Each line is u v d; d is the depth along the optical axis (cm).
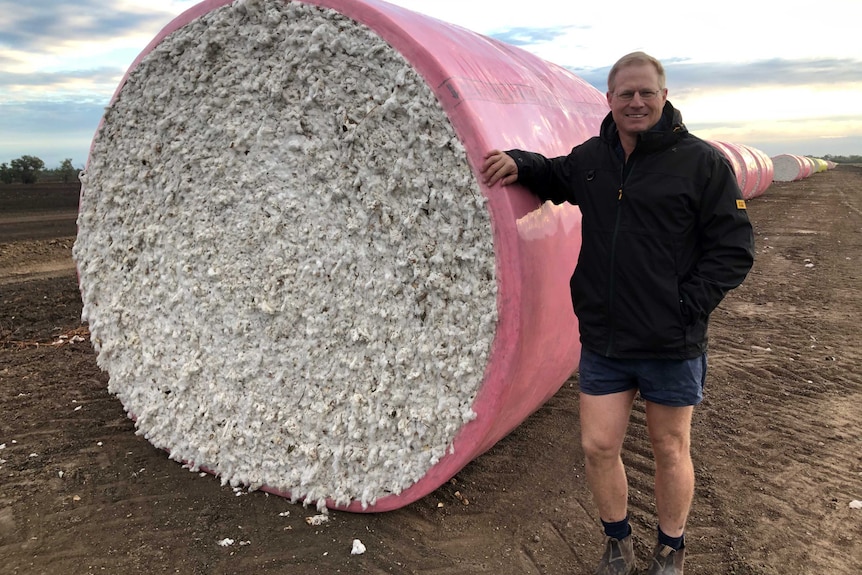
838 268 907
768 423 405
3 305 710
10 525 291
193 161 313
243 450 318
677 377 220
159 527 288
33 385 464
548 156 275
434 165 249
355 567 259
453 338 256
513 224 236
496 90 267
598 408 235
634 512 304
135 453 358
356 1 255
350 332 282
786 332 598
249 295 309
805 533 289
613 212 220
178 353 337
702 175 209
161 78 314
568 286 284
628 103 209
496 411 251
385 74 254
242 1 275
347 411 289
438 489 319
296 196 289
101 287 363
